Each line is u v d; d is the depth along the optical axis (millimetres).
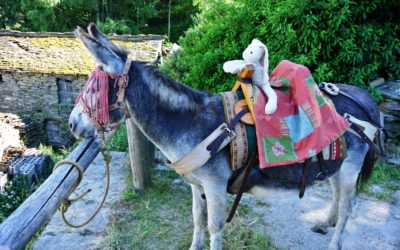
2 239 1440
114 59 1832
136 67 1927
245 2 4965
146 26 22297
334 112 2266
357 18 4383
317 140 2074
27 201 1724
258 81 2115
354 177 2574
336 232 2750
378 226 3223
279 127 2066
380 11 4469
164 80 2010
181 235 3061
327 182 3947
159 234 3064
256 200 3590
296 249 2924
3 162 8906
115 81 1854
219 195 2166
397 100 4496
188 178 2199
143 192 3689
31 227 1563
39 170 9156
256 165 2164
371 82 4781
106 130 1955
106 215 3348
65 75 12078
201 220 2629
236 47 4836
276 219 3301
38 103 12758
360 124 2416
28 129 12289
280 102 2131
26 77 12367
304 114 2100
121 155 4613
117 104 1879
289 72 2199
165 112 2014
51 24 20266
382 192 3732
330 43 4246
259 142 2023
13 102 12891
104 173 4145
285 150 2066
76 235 3064
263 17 4785
